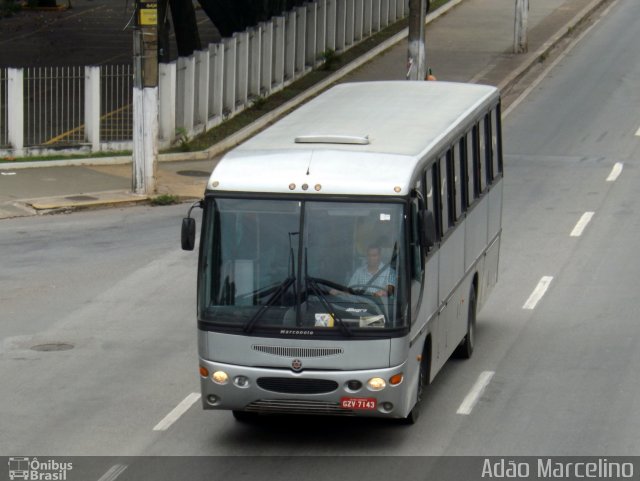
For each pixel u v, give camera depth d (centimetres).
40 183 7438
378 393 3272
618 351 4466
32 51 13325
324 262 3306
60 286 5397
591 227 6512
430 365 3734
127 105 9194
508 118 9744
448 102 4462
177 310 5059
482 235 4638
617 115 9788
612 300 5172
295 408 3319
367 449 3450
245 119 9531
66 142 8256
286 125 3938
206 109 9088
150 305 5131
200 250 3375
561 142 8881
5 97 8006
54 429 3653
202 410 3838
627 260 5850
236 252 3341
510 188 7500
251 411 3441
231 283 3338
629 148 8662
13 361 4359
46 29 15062
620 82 11094
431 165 3656
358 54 11869
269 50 10119
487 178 4750
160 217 6862
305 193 3331
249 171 3384
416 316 3403
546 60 12200
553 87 10931
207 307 3347
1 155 7950
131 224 6669
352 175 3347
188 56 9112
